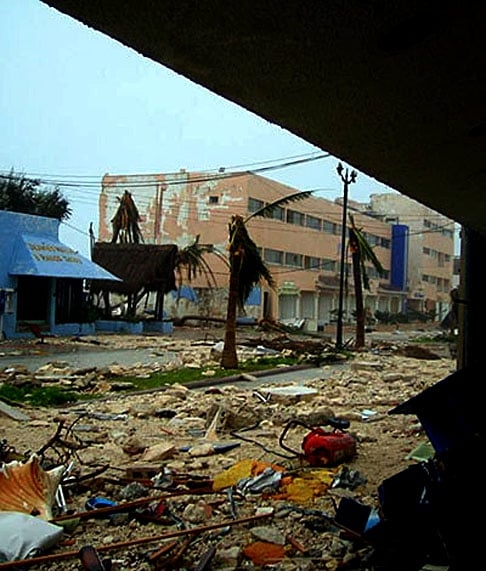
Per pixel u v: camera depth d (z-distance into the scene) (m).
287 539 5.05
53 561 4.52
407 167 4.84
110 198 53.53
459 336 11.20
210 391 14.20
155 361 20.53
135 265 35.62
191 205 50.31
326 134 4.02
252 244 18.70
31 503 5.34
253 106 3.54
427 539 4.41
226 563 4.63
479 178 5.23
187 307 46.97
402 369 21.02
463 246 11.07
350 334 45.50
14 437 9.14
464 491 4.05
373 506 5.90
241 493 6.37
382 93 3.29
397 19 2.51
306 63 2.94
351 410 12.38
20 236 28.34
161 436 9.48
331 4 2.40
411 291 70.56
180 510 5.83
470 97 3.32
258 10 2.46
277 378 17.86
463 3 2.39
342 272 28.92
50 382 14.83
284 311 52.69
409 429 10.25
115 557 4.71
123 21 2.58
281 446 8.34
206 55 2.88
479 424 4.35
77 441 8.91
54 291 30.08
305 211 54.28
